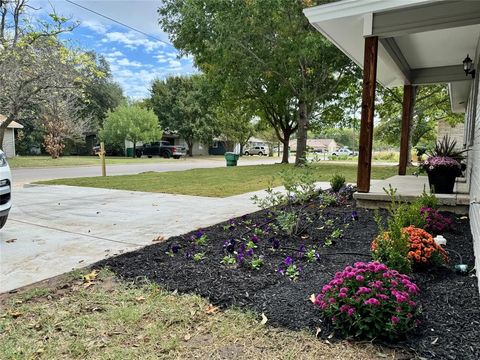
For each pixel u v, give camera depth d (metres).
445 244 3.21
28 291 2.39
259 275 2.59
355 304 1.79
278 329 1.87
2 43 12.88
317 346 1.72
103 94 32.59
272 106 16.86
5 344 1.77
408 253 2.53
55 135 21.92
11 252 3.25
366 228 3.96
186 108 31.75
